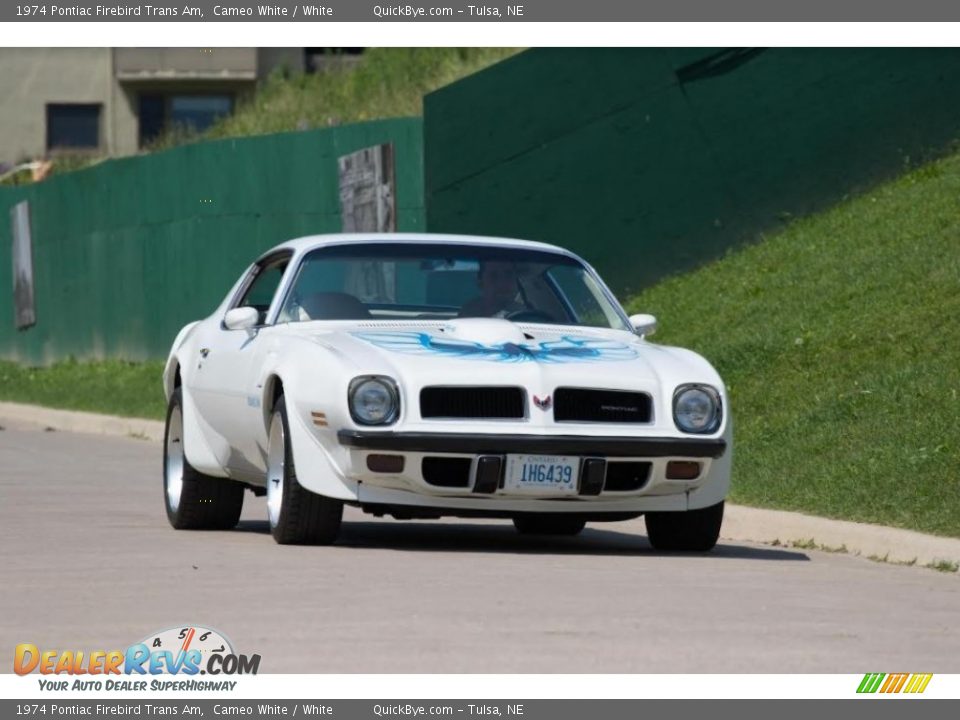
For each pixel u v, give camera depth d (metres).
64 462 61.31
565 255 38.03
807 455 44.50
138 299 102.06
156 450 68.94
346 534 37.97
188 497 38.56
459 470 31.97
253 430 35.25
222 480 38.62
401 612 25.47
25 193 116.56
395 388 31.78
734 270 67.88
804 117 70.44
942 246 58.62
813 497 40.59
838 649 23.72
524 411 32.09
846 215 67.38
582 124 73.44
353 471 31.78
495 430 31.77
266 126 110.25
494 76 74.62
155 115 185.25
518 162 74.25
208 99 184.75
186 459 38.53
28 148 185.50
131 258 102.62
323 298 35.88
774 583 30.22
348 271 36.41
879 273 58.88
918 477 39.12
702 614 26.11
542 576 29.75
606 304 37.41
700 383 33.25
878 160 69.25
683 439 32.59
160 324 99.62
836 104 70.00
